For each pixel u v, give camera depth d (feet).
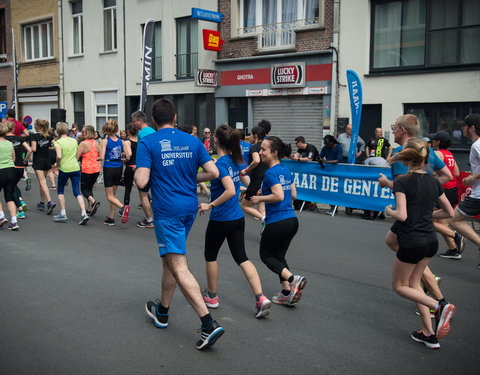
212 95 60.59
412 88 45.27
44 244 25.00
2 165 27.50
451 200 23.08
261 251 16.72
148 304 15.10
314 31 51.11
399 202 13.08
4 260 21.95
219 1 58.95
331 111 50.26
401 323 15.38
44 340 13.69
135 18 69.21
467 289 18.76
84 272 20.21
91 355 12.81
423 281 15.28
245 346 13.53
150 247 24.61
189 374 11.88
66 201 40.16
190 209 13.32
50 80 83.46
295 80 52.13
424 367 12.46
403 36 46.01
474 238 21.58
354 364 12.56
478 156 20.45
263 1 56.08
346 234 28.04
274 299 16.97
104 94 75.61
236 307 16.56
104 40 74.74
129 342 13.65
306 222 31.73
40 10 83.56
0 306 16.29
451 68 43.62
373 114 48.42
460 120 43.57
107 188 29.45
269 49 54.49
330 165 34.45
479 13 42.09
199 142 13.73
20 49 88.12
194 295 12.94
